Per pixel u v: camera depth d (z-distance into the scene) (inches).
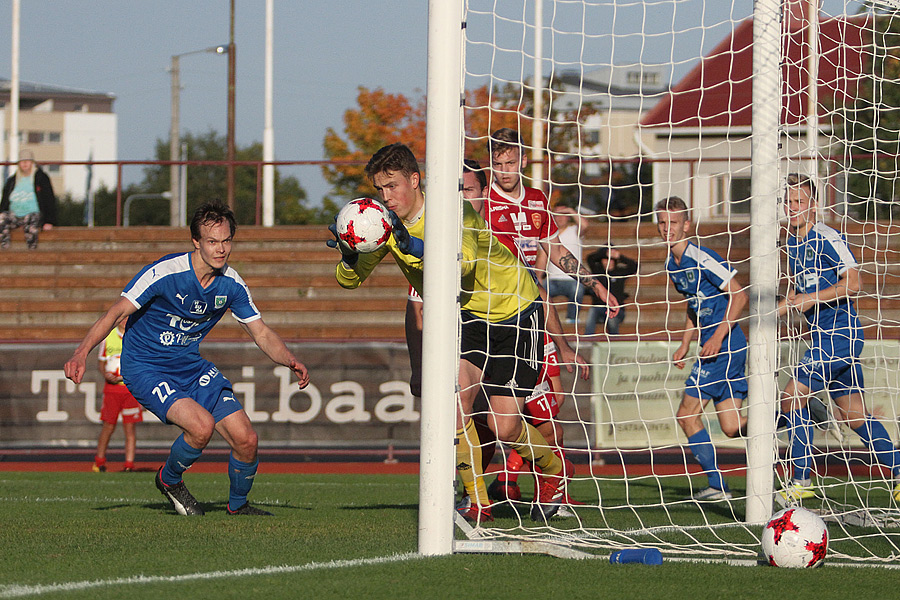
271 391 1161.4
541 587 360.2
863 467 1015.6
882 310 1326.3
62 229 1907.0
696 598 344.2
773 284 576.1
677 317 1471.5
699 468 1066.7
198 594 340.2
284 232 1852.9
